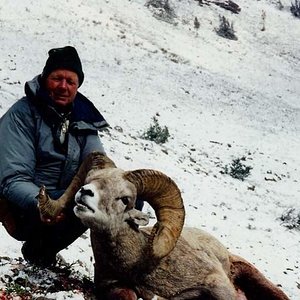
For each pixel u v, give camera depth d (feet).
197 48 146.10
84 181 16.71
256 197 64.69
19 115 18.13
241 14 184.24
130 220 16.76
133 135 72.90
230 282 18.94
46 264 19.95
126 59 113.80
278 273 39.19
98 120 19.44
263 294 20.99
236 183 68.28
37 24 113.29
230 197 60.29
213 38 158.81
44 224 18.67
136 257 17.28
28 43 100.01
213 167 73.05
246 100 117.29
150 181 16.66
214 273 18.47
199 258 18.49
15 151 17.89
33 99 18.26
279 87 138.92
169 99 99.71
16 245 25.20
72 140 18.74
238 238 45.55
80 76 18.72
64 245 19.71
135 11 151.43
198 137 85.35
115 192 16.12
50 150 18.38
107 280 17.81
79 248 27.76
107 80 97.25
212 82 121.19
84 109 19.20
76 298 17.22
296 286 37.17
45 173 18.60
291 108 123.44
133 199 16.52
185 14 167.22
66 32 115.14
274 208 62.13
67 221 18.79
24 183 17.62
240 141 90.63
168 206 17.06
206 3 179.32
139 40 131.34
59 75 18.03
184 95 105.81
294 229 55.06
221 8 181.78
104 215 15.92
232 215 53.01
